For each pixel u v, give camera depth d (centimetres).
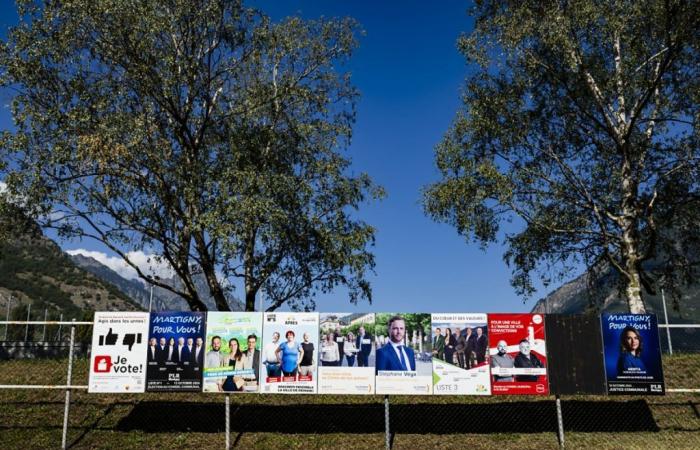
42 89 1714
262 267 1977
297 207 1931
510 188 1919
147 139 1741
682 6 1734
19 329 5109
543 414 1457
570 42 1831
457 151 2028
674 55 1814
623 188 1967
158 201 1792
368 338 1272
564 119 2061
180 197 1780
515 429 1391
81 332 4144
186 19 1855
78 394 1460
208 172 1797
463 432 1371
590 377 1276
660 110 1983
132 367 1241
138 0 1739
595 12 1808
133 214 1766
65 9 1688
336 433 1346
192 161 1856
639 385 1270
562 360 1280
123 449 1240
